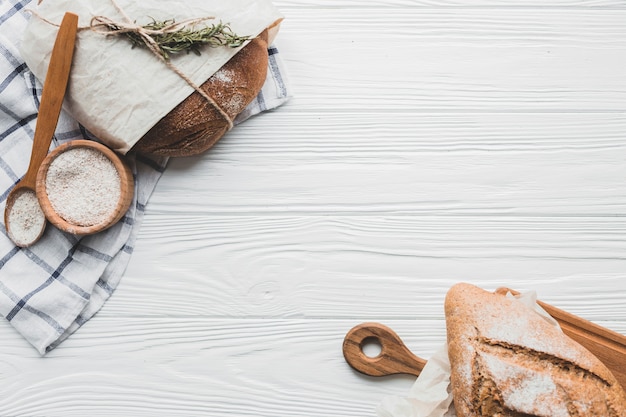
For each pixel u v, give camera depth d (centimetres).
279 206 93
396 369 88
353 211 93
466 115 94
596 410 80
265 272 92
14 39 91
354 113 94
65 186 88
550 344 82
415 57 94
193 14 85
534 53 95
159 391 91
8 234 90
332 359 91
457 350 83
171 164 93
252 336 92
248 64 86
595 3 95
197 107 85
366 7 94
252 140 93
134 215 92
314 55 94
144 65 85
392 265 92
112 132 86
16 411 91
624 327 91
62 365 91
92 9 85
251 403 91
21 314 90
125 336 92
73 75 86
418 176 93
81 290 90
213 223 93
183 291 92
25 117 91
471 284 88
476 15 94
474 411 81
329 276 92
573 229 93
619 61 94
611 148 94
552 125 94
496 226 93
